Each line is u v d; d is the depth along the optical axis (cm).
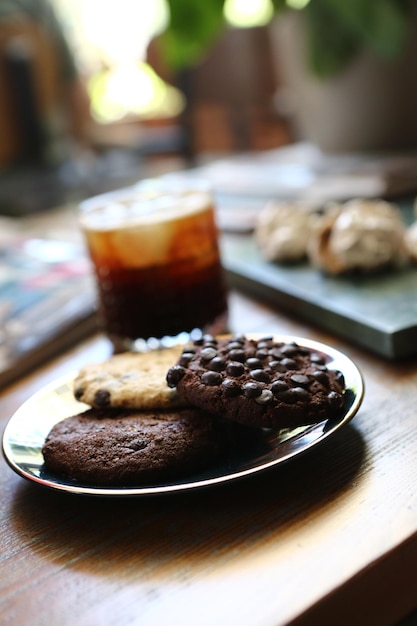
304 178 94
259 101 148
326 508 37
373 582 33
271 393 38
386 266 60
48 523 39
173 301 54
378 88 93
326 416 38
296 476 39
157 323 55
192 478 38
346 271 60
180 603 33
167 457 38
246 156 129
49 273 74
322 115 101
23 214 121
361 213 62
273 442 39
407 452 40
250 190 93
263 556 34
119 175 138
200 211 55
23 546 37
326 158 104
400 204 80
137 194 59
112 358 48
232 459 38
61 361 59
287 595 32
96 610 33
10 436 42
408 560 34
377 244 59
